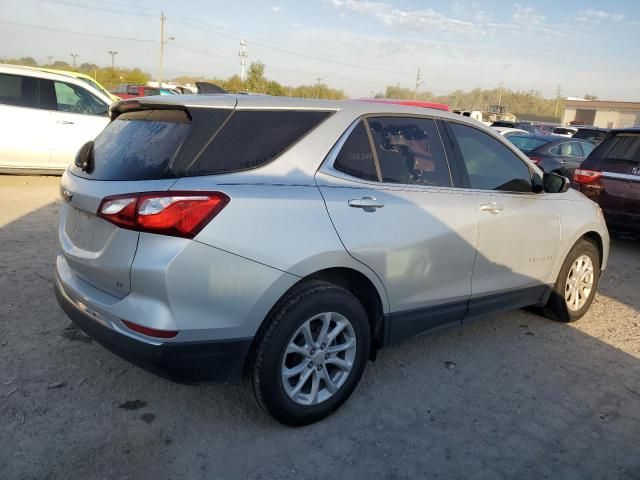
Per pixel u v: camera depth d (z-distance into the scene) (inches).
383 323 128.6
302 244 107.8
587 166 292.0
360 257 117.3
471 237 141.3
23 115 354.3
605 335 179.3
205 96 116.5
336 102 126.6
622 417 130.3
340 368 121.8
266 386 108.6
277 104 116.9
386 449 113.0
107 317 104.0
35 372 131.5
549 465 111.2
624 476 109.2
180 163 101.4
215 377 105.3
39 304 167.9
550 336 175.8
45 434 109.7
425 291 134.8
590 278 188.4
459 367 150.6
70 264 116.9
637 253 294.8
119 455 105.5
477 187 148.3
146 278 97.0
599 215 188.5
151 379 132.7
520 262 160.1
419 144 137.7
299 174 112.8
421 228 129.0
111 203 100.7
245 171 107.0
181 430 114.4
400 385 138.6
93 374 132.7
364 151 125.2
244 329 104.4
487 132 156.4
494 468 109.3
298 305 109.0
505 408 131.2
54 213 282.7
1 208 286.5
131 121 120.6
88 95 381.1
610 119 2623.0
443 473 106.9
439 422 123.6
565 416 129.3
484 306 153.2
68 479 98.3
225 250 99.8
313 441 114.0
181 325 98.3
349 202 116.6
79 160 124.6
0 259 204.2
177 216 96.3
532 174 166.6
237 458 107.1
